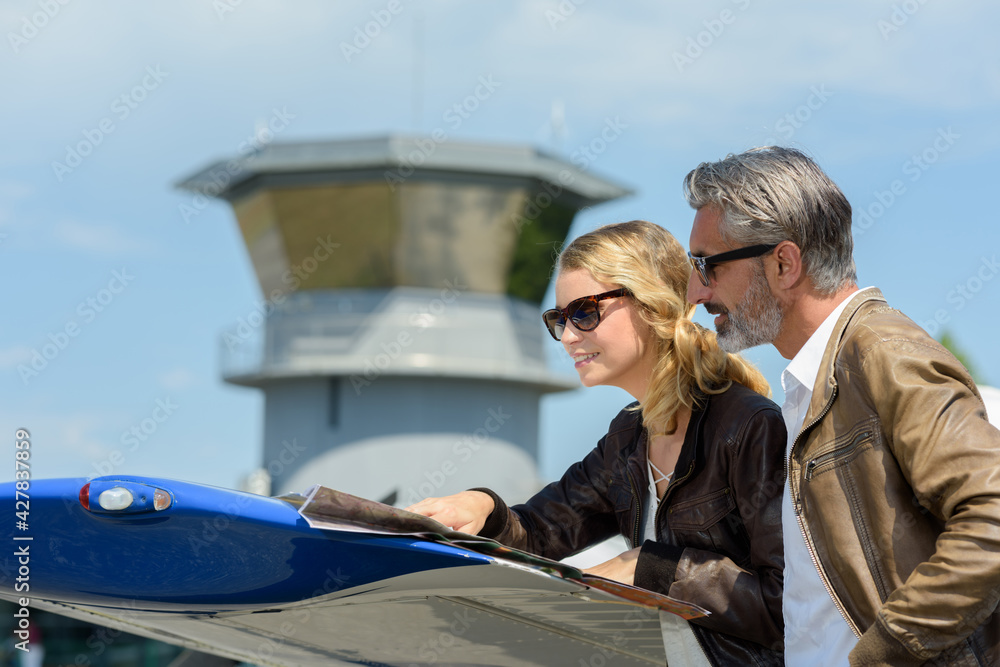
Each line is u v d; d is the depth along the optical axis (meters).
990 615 2.04
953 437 2.00
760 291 2.43
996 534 1.91
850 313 2.35
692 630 2.54
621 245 2.82
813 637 2.30
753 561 2.57
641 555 2.63
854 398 2.21
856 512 2.19
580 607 2.45
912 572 2.06
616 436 3.09
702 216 2.53
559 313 2.91
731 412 2.62
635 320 2.81
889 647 2.02
